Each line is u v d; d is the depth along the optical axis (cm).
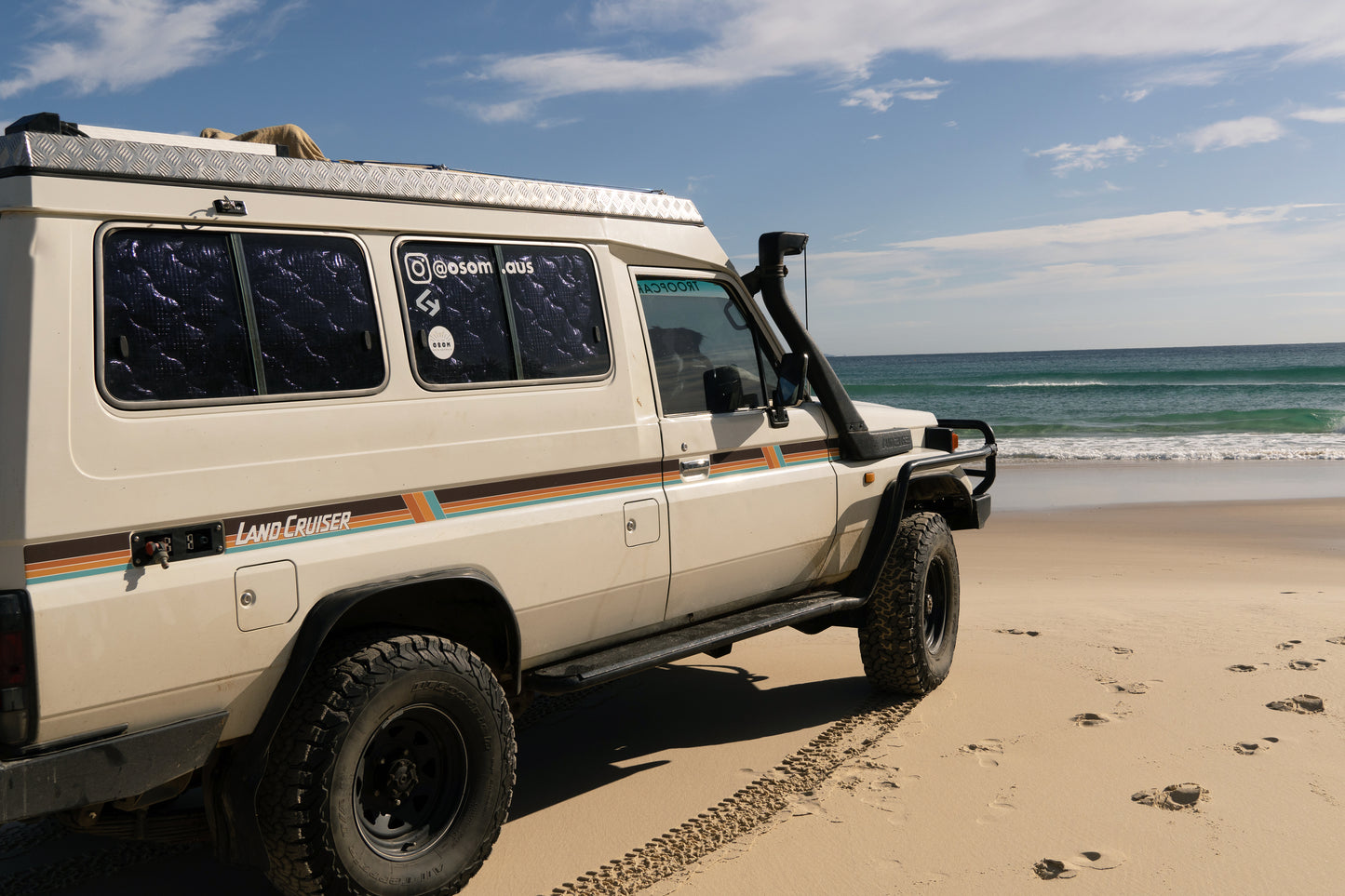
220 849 307
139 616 265
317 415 309
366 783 316
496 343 365
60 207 265
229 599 282
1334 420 3341
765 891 334
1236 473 2034
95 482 261
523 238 384
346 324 323
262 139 441
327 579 305
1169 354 15625
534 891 339
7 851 378
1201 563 1015
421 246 349
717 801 411
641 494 407
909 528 536
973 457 599
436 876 322
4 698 244
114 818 306
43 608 249
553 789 432
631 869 353
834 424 515
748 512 452
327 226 323
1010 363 12481
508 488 359
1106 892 328
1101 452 2462
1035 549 1123
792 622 463
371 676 304
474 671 333
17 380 253
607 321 409
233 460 289
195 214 292
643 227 437
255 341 300
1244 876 337
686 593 432
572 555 377
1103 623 697
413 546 327
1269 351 15462
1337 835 365
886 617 522
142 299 279
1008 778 424
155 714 274
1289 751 444
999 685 557
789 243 495
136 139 337
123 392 271
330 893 299
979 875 342
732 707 539
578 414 386
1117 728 482
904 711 519
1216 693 528
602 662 388
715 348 465
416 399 336
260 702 298
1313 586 862
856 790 417
